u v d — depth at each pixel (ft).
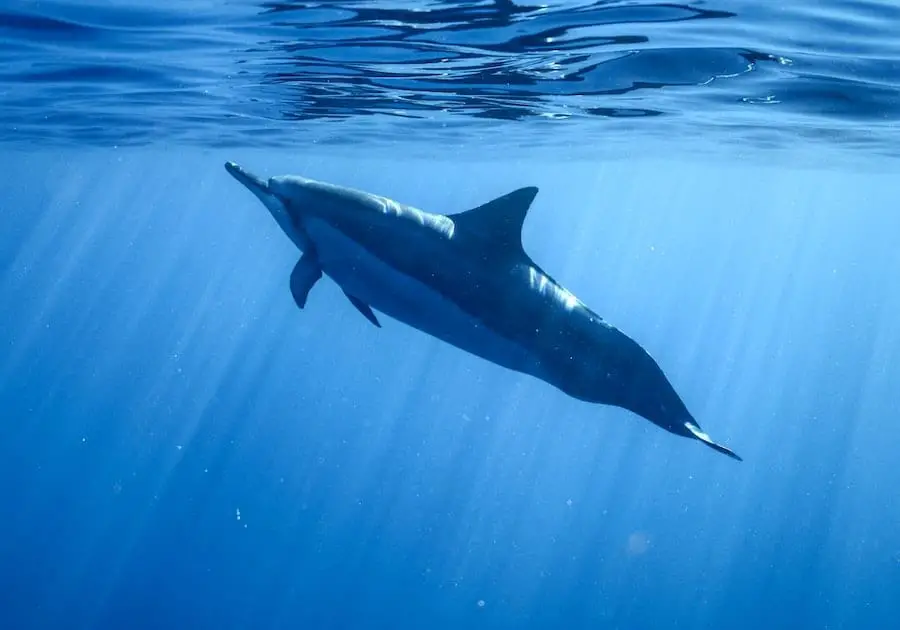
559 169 112.57
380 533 145.79
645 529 161.48
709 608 112.37
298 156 95.71
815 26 27.43
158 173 135.74
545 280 21.80
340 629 97.96
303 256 23.36
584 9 26.50
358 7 27.45
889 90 36.83
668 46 31.32
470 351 22.24
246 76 41.57
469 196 149.28
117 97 50.26
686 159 91.86
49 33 33.14
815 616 114.83
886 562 158.10
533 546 141.38
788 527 182.70
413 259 21.72
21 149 98.68
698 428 21.21
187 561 117.29
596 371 21.58
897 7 24.53
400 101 48.34
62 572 108.78
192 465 193.36
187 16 29.71
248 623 96.99
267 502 161.58
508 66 36.17
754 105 43.88
